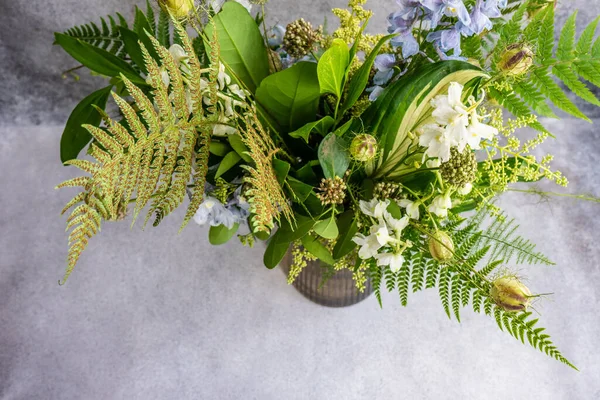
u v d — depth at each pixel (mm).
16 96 917
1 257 917
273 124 507
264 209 370
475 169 460
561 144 929
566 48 489
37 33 846
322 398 875
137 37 502
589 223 917
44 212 934
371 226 494
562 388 879
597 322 896
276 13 812
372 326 887
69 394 884
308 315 892
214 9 485
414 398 875
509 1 523
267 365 882
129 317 900
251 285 901
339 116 499
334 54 418
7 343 893
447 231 513
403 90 469
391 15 471
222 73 448
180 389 882
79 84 919
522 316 467
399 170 523
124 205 398
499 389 877
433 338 886
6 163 942
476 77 477
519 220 917
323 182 462
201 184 413
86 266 913
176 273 909
